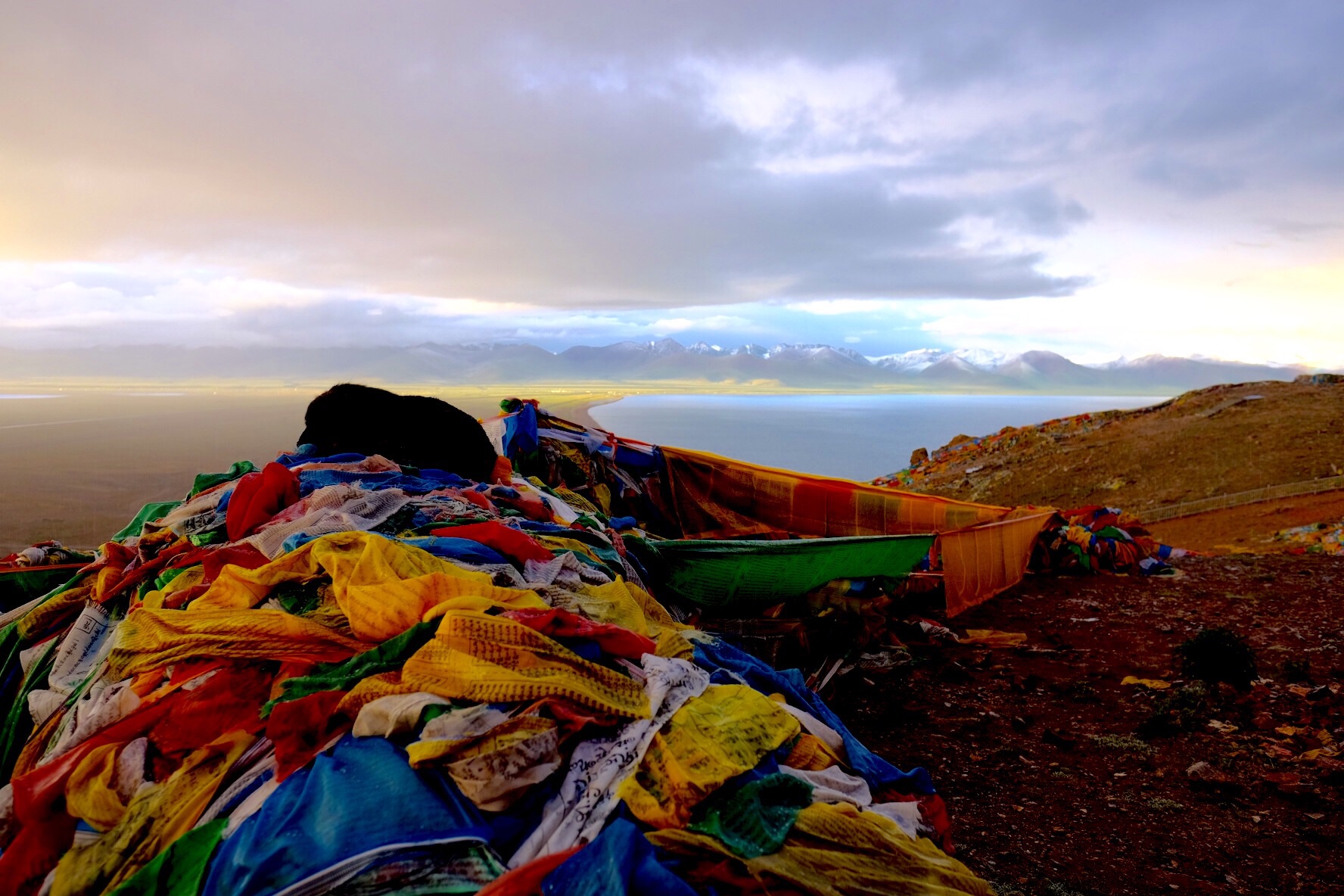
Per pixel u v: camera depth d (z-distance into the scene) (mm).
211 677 2900
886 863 2467
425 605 3158
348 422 6035
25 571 5363
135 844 2359
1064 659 6664
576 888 2104
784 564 6113
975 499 23453
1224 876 3641
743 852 2334
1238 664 5746
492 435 8320
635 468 9312
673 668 3062
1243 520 16703
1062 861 3771
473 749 2443
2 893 2375
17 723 3631
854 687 5984
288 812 2293
